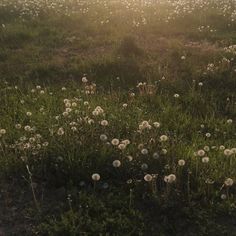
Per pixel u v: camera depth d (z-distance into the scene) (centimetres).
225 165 172
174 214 150
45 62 302
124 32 377
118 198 156
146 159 170
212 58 308
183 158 174
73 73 285
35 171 168
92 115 204
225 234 145
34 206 155
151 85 251
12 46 340
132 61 297
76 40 354
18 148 178
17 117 217
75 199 156
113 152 173
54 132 186
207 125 214
